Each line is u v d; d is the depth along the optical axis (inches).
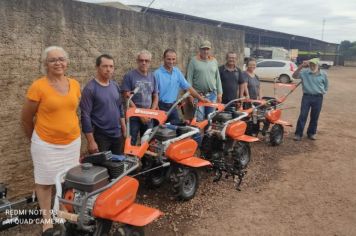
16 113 172.6
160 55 267.1
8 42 165.0
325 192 211.2
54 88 140.2
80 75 203.6
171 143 176.2
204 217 175.2
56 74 139.4
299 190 213.0
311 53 1747.0
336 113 499.5
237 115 235.9
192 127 197.5
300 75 327.6
